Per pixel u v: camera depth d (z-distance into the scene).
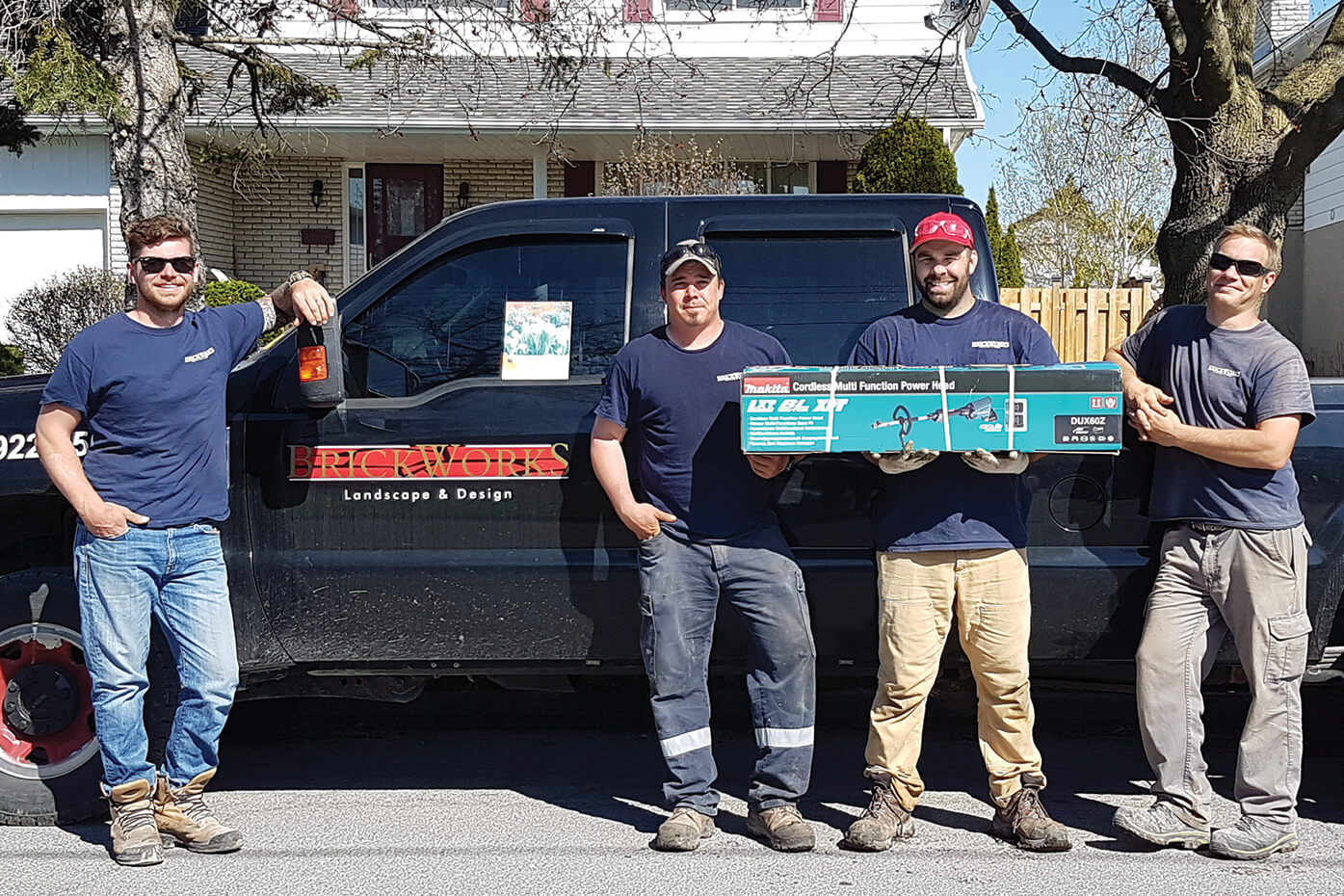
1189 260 7.91
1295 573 3.89
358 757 5.31
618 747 5.47
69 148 13.12
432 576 4.23
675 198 4.41
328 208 14.38
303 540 4.28
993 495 3.91
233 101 11.88
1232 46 7.84
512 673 4.40
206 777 4.14
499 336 4.36
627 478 4.00
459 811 4.55
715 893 3.73
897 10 13.52
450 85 12.09
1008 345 3.94
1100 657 4.20
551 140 11.15
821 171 14.00
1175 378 3.98
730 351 3.95
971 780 4.88
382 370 4.37
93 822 4.38
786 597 4.00
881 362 4.00
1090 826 4.32
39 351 12.16
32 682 4.31
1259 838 3.93
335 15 9.41
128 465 3.90
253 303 4.14
